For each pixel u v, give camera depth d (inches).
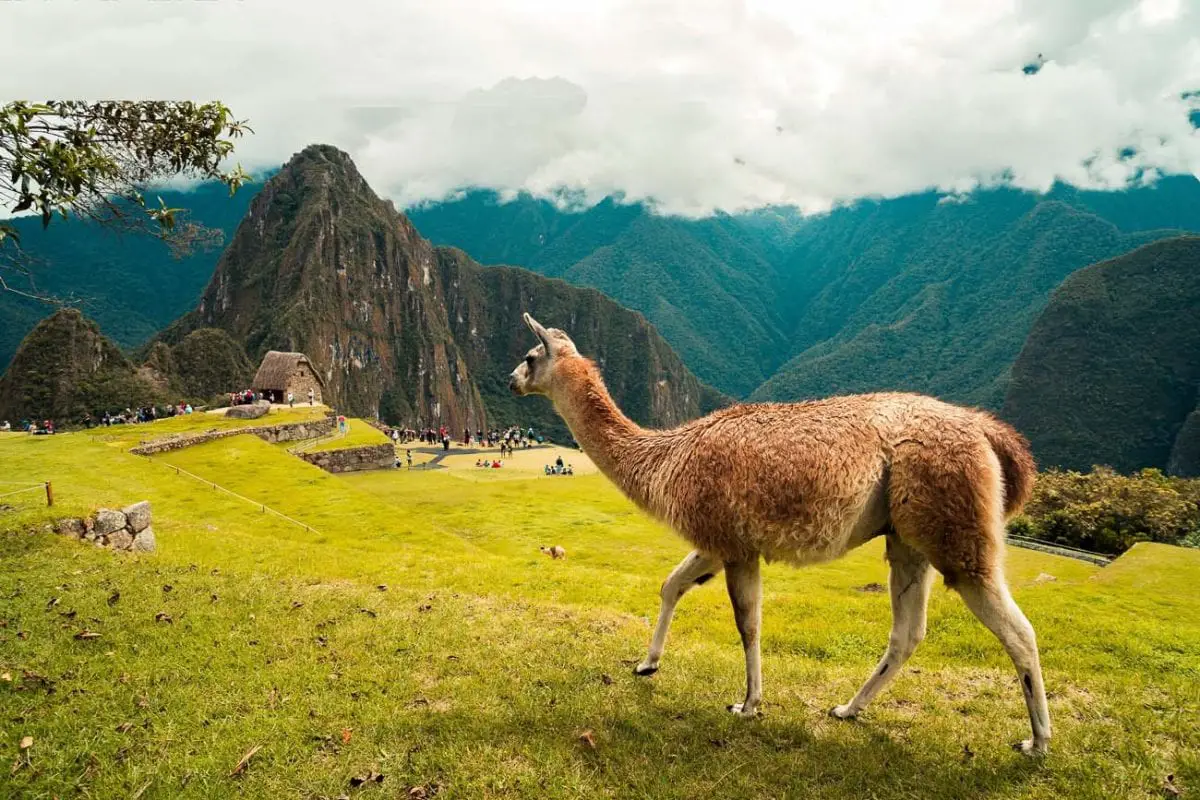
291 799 147.0
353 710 185.5
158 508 654.5
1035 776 153.9
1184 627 304.5
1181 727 175.9
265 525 649.0
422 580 376.8
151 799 145.1
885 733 177.0
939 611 314.3
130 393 3690.9
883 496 163.2
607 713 185.8
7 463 806.5
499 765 159.5
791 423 171.2
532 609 281.6
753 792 149.8
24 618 243.1
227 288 7647.6
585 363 215.3
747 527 169.5
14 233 184.2
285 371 2554.1
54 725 172.6
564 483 1261.1
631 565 650.8
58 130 188.1
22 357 3659.0
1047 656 263.4
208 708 183.8
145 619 246.7
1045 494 1280.8
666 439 193.6
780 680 212.8
